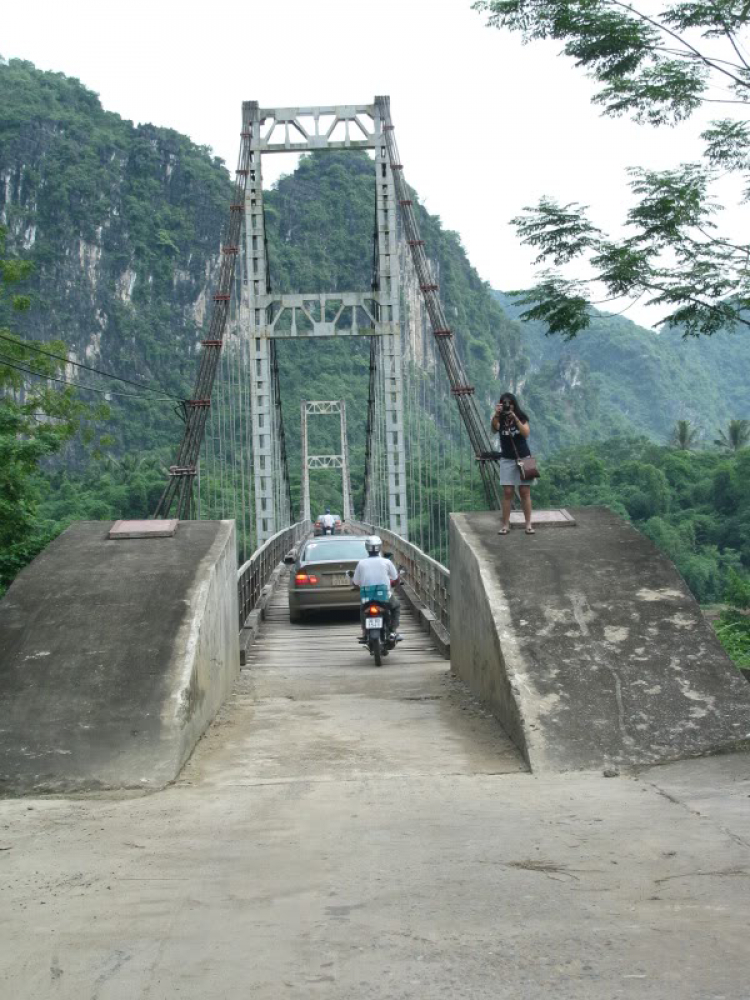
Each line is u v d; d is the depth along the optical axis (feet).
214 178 409.90
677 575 26.43
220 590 28.48
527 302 32.83
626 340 651.25
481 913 11.16
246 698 30.58
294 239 393.91
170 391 363.76
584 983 9.26
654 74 29.71
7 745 19.98
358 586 39.14
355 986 9.40
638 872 12.44
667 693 21.36
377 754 21.93
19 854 14.47
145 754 19.85
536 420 504.43
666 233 31.04
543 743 20.07
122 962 10.16
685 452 316.60
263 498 102.06
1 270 74.18
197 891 12.32
